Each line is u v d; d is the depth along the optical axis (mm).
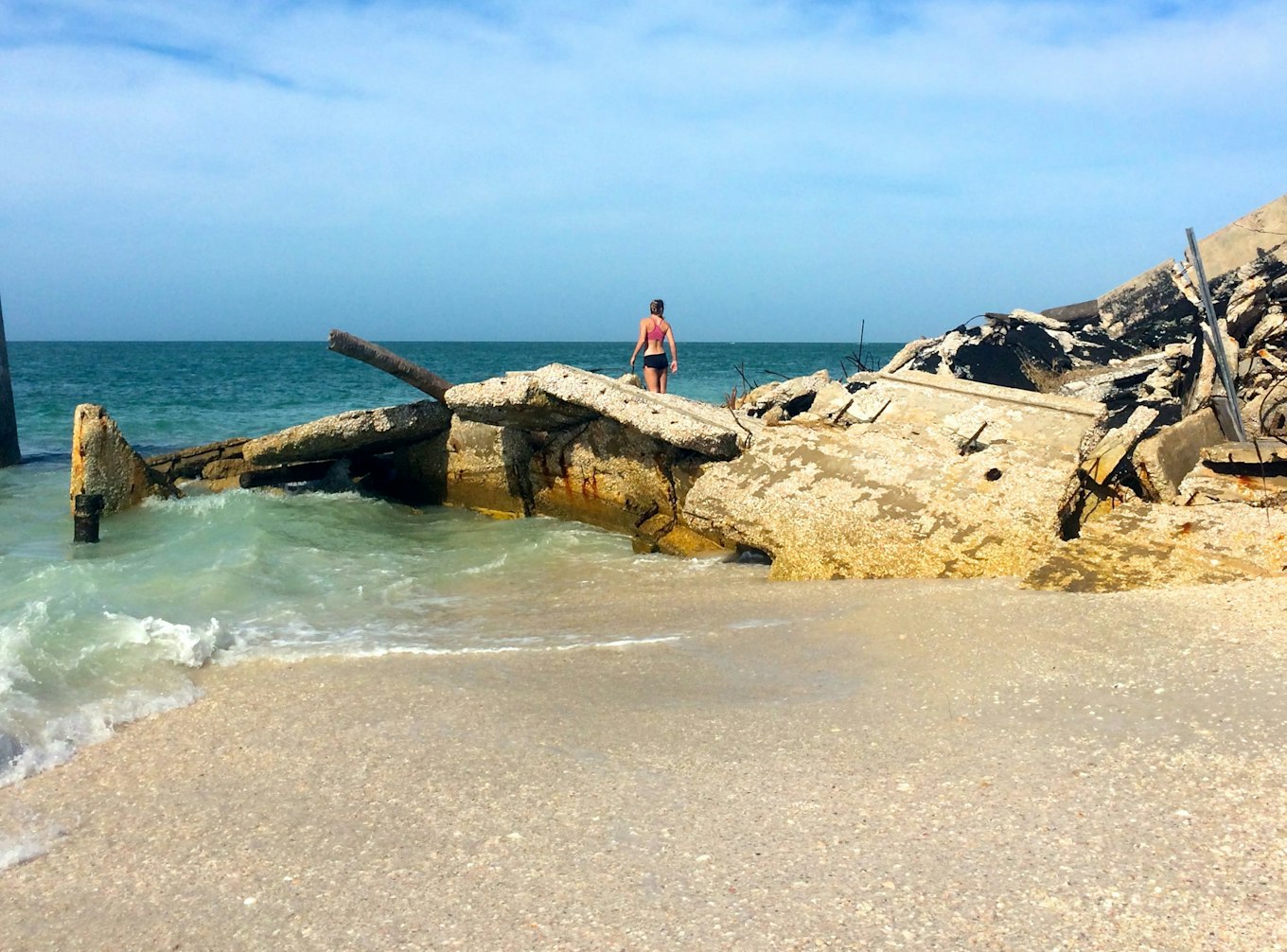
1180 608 4449
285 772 3676
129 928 2727
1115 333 12062
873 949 2305
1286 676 3596
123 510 10281
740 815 3047
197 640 5238
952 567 6074
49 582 6945
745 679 4398
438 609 6531
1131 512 5512
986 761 3246
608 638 5336
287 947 2561
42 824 3391
